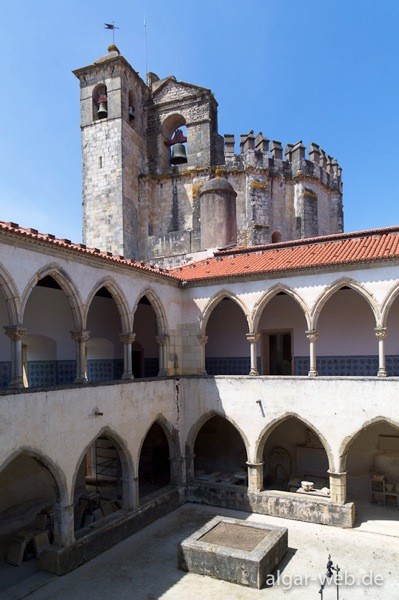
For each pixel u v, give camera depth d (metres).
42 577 14.42
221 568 14.18
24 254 14.28
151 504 19.00
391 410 17.41
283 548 15.55
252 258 23.30
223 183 31.27
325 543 16.58
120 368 24.53
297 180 35.31
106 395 17.19
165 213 36.31
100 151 35.31
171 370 21.44
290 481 21.31
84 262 16.62
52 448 14.73
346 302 21.73
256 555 13.92
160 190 36.66
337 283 18.70
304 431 22.48
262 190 34.06
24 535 16.06
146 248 35.69
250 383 20.22
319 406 18.72
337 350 21.77
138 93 37.44
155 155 37.41
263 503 19.55
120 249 34.03
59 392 15.14
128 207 35.00
